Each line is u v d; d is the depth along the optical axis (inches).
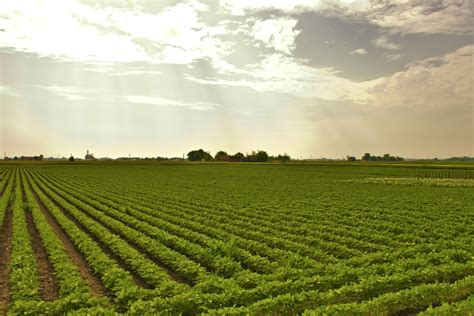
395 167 4746.6
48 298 571.8
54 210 1333.7
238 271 669.3
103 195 1931.6
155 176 3624.5
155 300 489.7
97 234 989.2
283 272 622.5
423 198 1761.8
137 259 720.3
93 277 674.8
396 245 895.7
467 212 1336.1
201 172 4311.0
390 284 558.3
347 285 573.3
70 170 4790.8
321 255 773.3
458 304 480.7
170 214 1354.6
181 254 818.8
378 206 1505.9
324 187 2384.4
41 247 874.1
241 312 462.9
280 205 1531.7
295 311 492.1
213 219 1229.1
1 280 644.7
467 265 641.6
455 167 4394.7
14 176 3496.6
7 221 1191.6
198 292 520.1
